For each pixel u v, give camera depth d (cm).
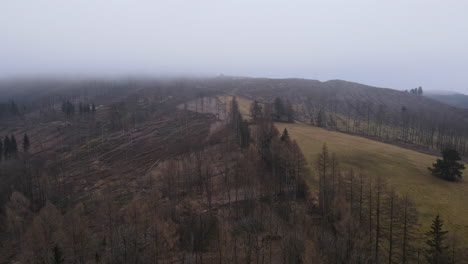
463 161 11112
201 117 17438
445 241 5059
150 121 17488
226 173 8306
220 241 5447
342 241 4681
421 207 6706
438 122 18488
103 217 6606
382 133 16325
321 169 7300
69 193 9306
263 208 6550
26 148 13438
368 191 6166
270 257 4809
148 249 5381
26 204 7638
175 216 6450
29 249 5516
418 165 9588
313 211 6550
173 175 8362
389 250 5206
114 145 13850
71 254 5525
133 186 9481
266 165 8600
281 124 15288
